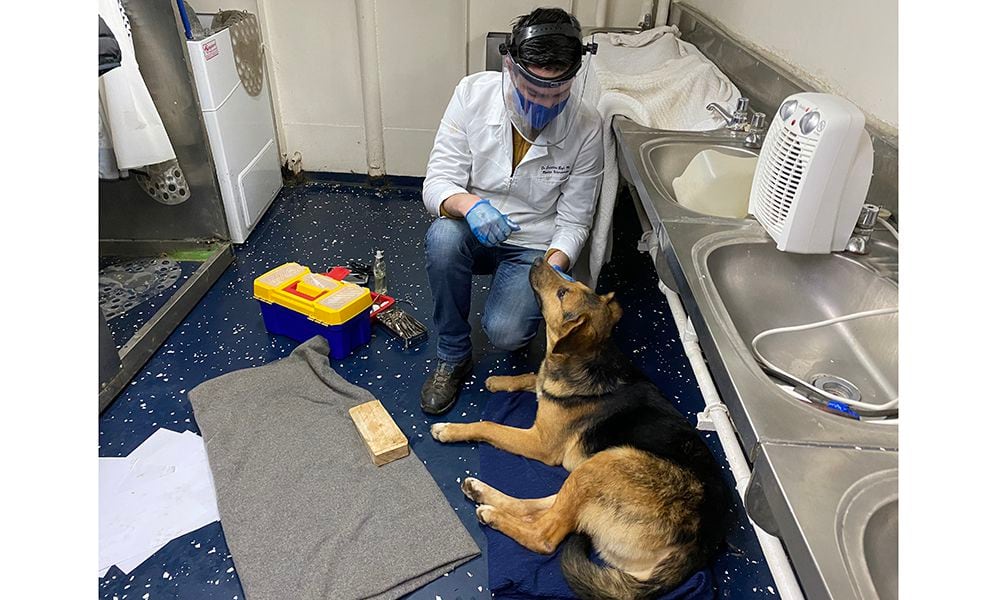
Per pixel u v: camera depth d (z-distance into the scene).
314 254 2.59
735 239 1.19
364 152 3.18
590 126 1.67
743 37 2.10
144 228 2.49
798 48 1.69
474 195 1.69
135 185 2.36
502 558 1.37
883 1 1.29
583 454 1.49
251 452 1.61
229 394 1.79
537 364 2.00
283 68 2.95
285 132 3.13
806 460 0.70
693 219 1.26
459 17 2.77
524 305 1.79
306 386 1.84
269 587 1.29
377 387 1.89
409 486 1.54
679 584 1.27
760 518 0.76
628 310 2.32
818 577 0.57
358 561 1.35
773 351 1.11
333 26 2.83
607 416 1.48
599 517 1.29
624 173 1.80
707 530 1.26
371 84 2.93
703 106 1.88
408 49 2.87
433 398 1.78
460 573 1.36
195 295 2.23
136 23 2.04
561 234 1.76
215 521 1.45
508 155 1.64
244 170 2.60
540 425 1.57
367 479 1.56
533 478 1.58
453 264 1.67
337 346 1.98
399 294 2.35
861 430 0.74
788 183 1.09
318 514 1.46
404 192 3.18
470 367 1.94
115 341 1.99
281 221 2.85
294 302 1.97
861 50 1.37
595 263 2.03
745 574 1.38
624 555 1.26
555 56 1.34
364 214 2.95
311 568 1.33
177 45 2.10
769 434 0.73
